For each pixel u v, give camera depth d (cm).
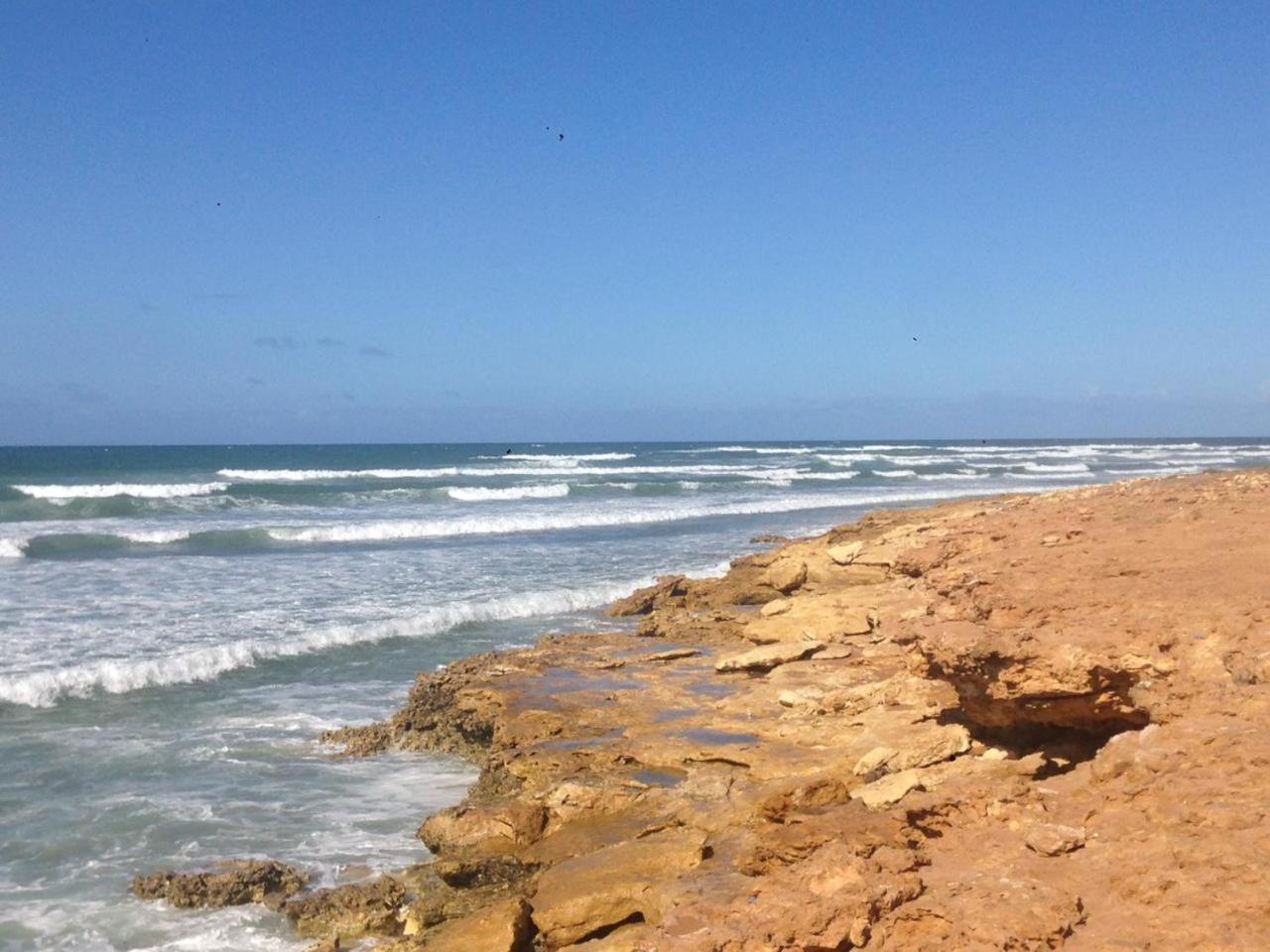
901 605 1702
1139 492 1839
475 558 3127
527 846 1080
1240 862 622
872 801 952
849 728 1291
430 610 2277
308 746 1477
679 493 5925
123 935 943
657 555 3222
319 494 4969
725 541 3572
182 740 1488
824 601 1953
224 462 9594
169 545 3306
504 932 828
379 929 953
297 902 991
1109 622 994
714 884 823
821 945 635
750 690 1545
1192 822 687
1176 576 1103
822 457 11081
